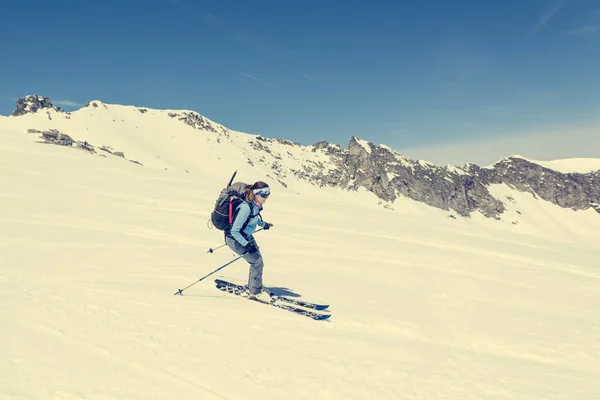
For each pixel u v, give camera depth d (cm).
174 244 1155
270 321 630
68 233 1213
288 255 1133
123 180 2464
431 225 1767
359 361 510
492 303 795
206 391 418
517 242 1566
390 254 1192
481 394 448
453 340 605
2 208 1542
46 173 2495
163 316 613
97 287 735
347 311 701
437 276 992
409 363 514
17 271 808
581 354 564
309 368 482
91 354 475
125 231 1291
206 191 2223
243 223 715
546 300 830
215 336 554
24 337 503
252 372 462
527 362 542
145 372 446
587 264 1210
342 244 1288
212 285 799
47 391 392
